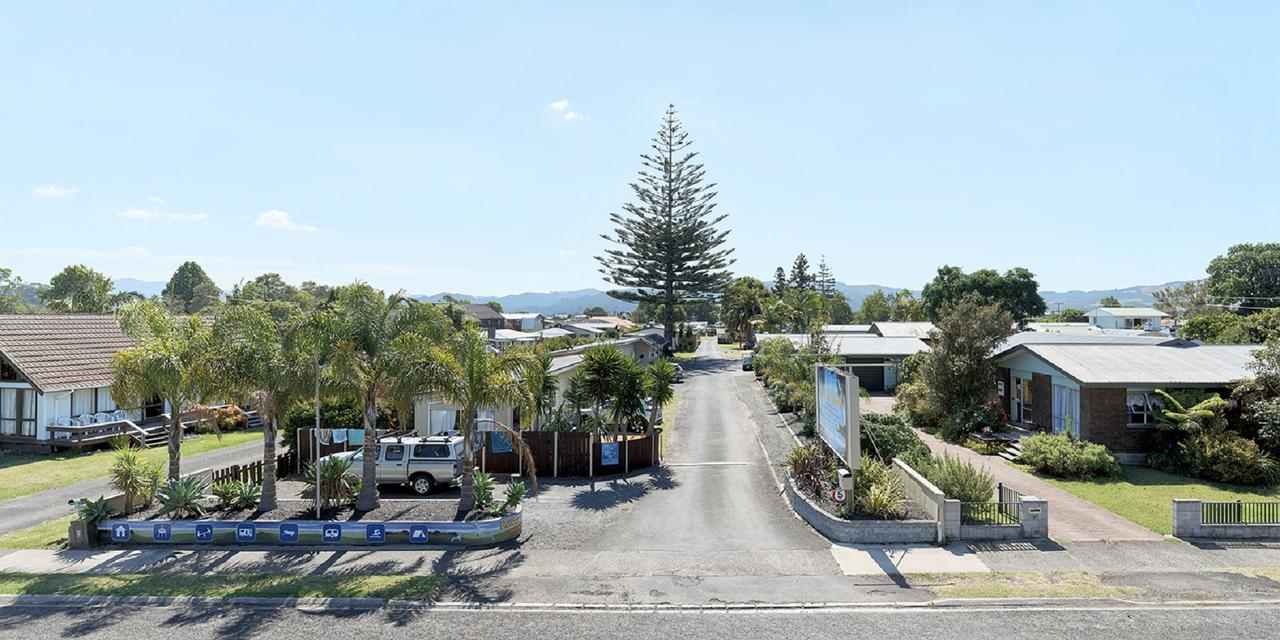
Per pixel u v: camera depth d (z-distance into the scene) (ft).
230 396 58.18
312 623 39.32
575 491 71.36
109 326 117.50
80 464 86.22
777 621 39.27
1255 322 140.05
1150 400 79.66
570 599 42.63
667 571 47.26
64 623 39.47
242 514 56.75
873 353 159.43
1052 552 50.29
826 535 54.90
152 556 51.24
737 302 310.04
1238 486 69.77
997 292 276.82
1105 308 319.68
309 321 56.39
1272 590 43.06
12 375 97.96
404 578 46.09
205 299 300.40
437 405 89.76
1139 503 63.46
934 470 60.70
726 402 140.05
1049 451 75.92
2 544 54.19
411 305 59.88
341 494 58.80
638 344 212.43
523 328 361.10
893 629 38.06
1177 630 37.63
